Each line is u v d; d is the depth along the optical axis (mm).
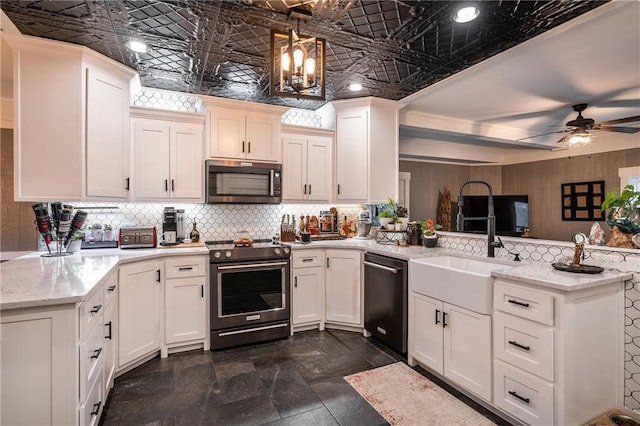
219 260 2867
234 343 2908
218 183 3154
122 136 2695
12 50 2281
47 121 2244
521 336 1784
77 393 1427
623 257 1860
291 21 2010
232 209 3600
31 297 1371
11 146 3123
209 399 2119
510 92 3260
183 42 2275
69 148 2295
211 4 1847
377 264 2947
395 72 2787
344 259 3295
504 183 6875
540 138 5238
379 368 2547
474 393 2039
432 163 6344
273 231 3764
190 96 3416
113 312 2203
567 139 3934
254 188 3299
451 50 2398
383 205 3830
